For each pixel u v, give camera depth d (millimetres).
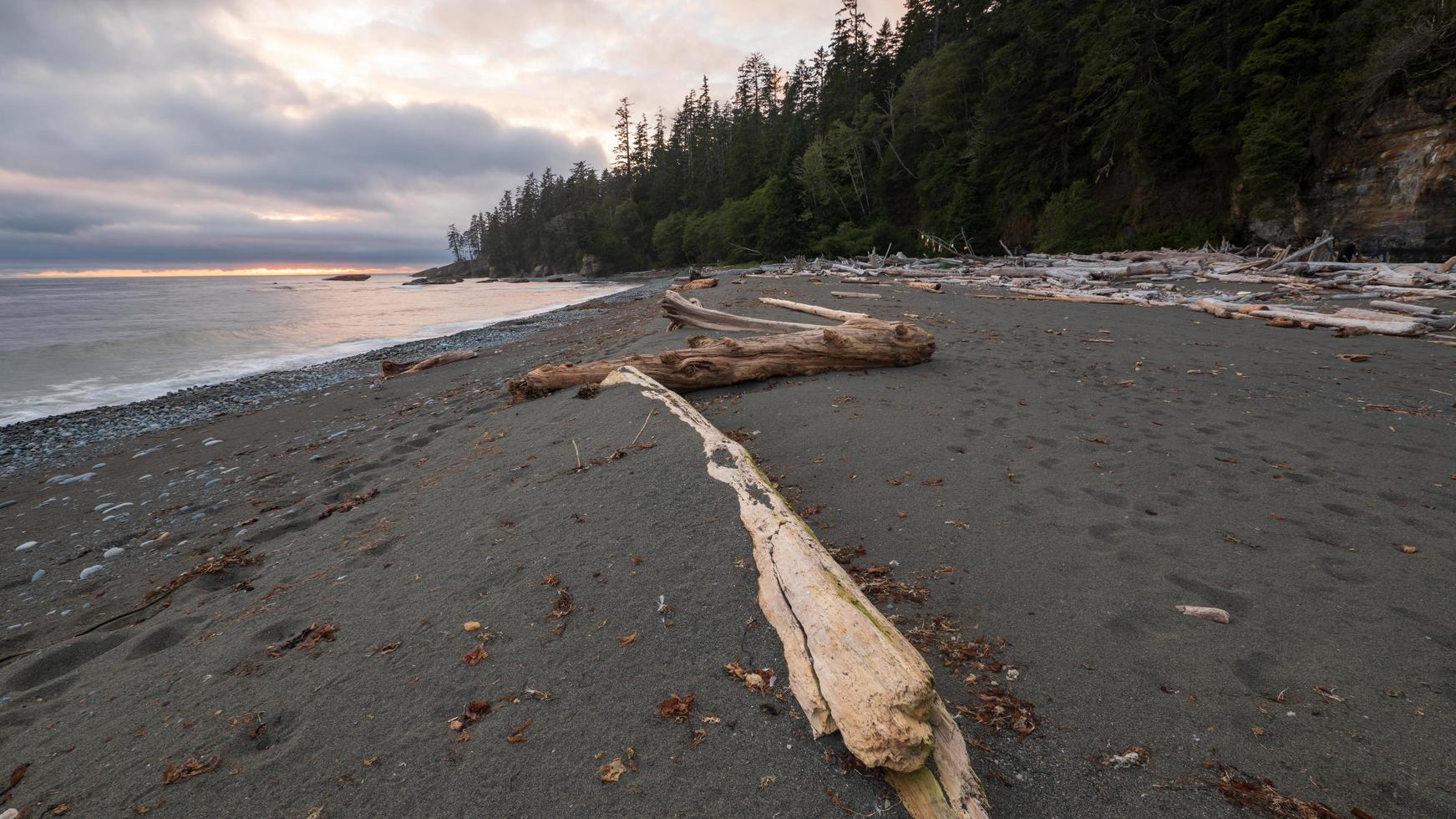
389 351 16578
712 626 2479
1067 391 6180
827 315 11422
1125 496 3791
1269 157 22953
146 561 4418
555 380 6848
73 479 6875
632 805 1795
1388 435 4816
